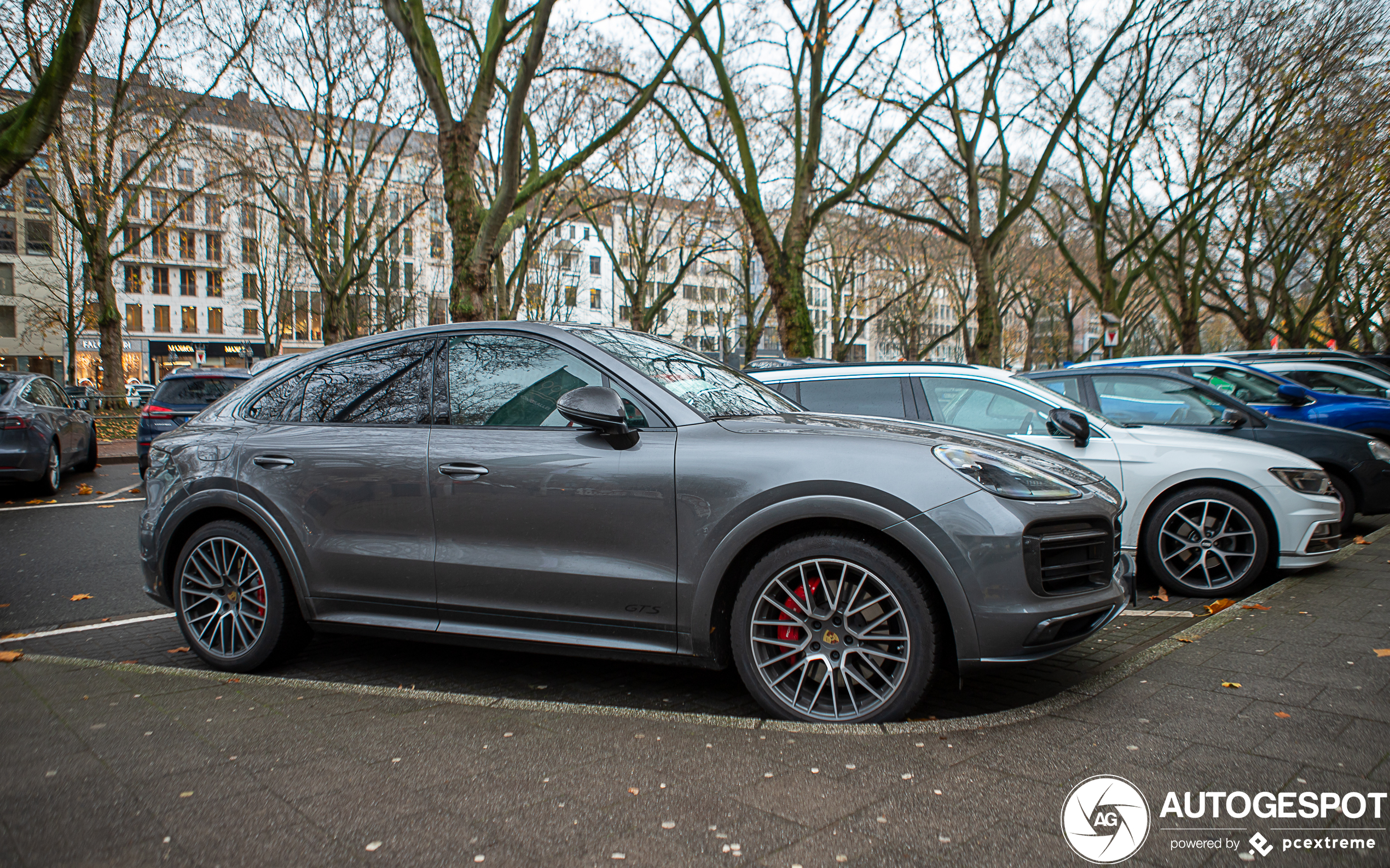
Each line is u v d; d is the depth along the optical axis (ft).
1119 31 68.39
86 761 8.91
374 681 12.41
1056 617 9.56
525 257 100.78
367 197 114.21
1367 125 60.95
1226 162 86.38
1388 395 33.14
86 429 42.98
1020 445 11.64
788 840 7.11
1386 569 18.10
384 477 11.81
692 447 10.49
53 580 19.84
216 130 100.37
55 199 83.10
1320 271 116.26
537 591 10.95
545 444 11.11
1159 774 8.28
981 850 6.89
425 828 7.39
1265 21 71.51
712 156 65.05
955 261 144.25
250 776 8.52
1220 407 21.70
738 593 10.28
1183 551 17.31
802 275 64.08
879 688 10.02
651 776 8.43
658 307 116.57
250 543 12.50
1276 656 12.10
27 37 61.67
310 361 13.39
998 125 79.05
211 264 190.19
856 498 9.70
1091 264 137.49
